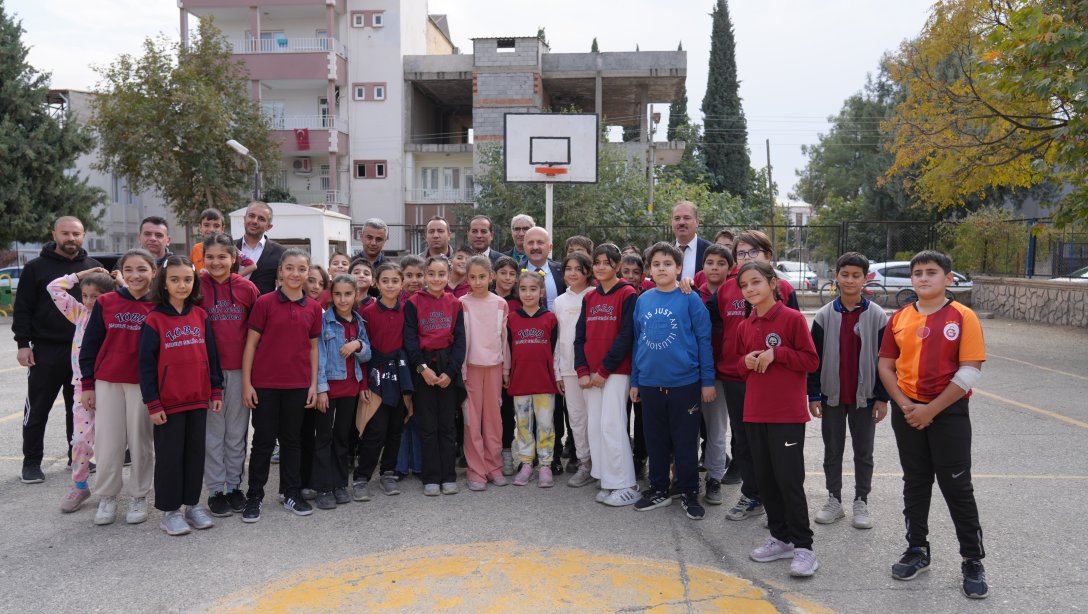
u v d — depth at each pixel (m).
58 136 22.58
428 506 4.96
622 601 3.52
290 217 16.14
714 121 43.47
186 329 4.43
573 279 5.39
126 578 3.80
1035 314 17.45
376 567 3.94
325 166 32.06
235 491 4.95
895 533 4.42
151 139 23.81
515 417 5.63
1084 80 8.90
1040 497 5.01
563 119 10.05
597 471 5.18
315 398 4.82
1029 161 14.45
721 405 5.03
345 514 4.80
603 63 30.09
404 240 31.86
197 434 4.51
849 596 3.57
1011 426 7.14
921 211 30.28
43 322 5.42
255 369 4.72
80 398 4.83
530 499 5.11
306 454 5.13
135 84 23.97
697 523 4.62
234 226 16.34
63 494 5.18
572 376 5.39
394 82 31.45
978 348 3.59
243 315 4.85
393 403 5.16
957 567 3.91
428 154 32.69
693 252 6.05
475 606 3.47
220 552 4.15
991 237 20.12
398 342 5.23
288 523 4.63
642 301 4.90
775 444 3.88
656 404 4.79
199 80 24.67
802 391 3.89
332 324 5.00
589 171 10.05
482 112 30.34
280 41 30.81
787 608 3.44
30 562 4.01
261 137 25.70
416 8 33.97
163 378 4.34
